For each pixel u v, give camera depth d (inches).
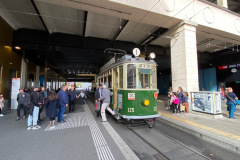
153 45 557.9
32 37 403.9
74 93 331.9
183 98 287.7
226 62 646.5
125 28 401.1
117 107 232.5
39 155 119.6
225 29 371.2
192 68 309.7
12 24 368.2
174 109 290.7
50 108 199.0
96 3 248.1
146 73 210.1
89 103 514.3
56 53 558.6
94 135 168.7
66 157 116.0
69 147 135.4
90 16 336.5
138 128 199.8
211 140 153.7
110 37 469.7
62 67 941.2
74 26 384.5
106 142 147.7
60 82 1443.2
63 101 227.3
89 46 463.5
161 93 1101.7
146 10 272.5
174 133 180.5
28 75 515.8
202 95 263.6
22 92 260.4
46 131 184.2
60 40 431.2
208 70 731.4
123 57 228.8
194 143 148.8
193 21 320.2
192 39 317.1
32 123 215.5
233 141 140.2
